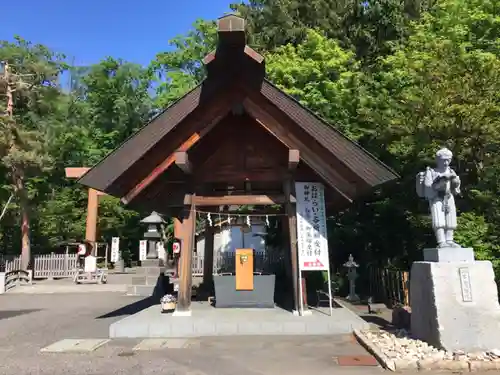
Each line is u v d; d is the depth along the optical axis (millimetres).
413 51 15172
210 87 9141
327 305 11352
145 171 9523
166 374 6211
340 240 16172
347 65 19156
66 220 31234
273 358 7012
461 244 10047
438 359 6340
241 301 10836
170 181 10008
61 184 33156
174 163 9438
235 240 29438
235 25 8211
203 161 10281
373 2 20344
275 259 20375
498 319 6883
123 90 34938
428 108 11602
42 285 21547
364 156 9133
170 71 31188
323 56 18078
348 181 9469
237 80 9172
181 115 9180
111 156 9266
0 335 9391
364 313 11289
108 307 14109
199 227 26953
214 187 12383
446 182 7488
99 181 9289
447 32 15336
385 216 14406
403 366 6266
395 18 19781
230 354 7281
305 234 9672
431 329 7109
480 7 16203
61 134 30734
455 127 11109
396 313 9258
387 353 6797
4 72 27234
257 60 8609
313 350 7477
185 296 9711
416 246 14008
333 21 20844
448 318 6895
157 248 25641
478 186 11352
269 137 10219
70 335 9234
